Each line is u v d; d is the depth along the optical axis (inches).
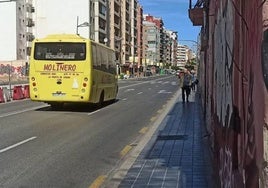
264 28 101.8
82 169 353.1
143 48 7490.2
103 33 4741.6
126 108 912.9
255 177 113.1
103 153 421.7
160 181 301.1
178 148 431.5
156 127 607.8
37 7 4335.6
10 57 3983.8
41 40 819.4
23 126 604.7
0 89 1082.1
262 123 103.7
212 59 334.6
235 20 155.0
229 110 174.2
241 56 140.4
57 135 529.0
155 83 2684.5
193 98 1221.1
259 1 106.8
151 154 405.4
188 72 1051.9
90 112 820.6
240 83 142.9
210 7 363.3
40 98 822.5
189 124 626.8
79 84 815.1
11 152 419.5
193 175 314.8
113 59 1064.2
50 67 816.3
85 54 813.9
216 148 262.4
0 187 297.6
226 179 183.6
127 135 538.0
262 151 103.7
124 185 295.9
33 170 348.5
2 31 3991.1
